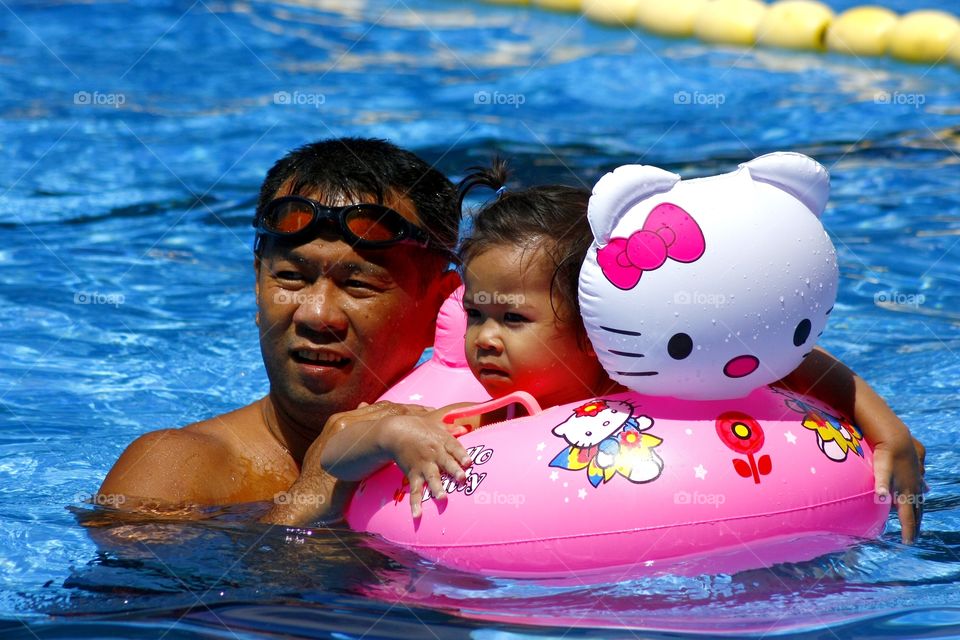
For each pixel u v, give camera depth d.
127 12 24.03
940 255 12.95
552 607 5.73
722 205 5.87
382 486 6.58
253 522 6.89
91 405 9.60
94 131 17.47
